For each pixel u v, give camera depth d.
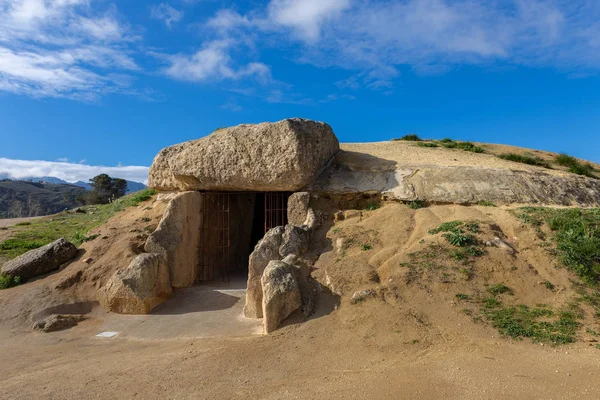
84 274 10.80
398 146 18.44
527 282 7.83
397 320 7.02
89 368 6.68
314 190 11.64
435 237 9.15
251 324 8.50
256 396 5.25
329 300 7.97
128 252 11.28
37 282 10.86
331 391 5.21
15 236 15.93
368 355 6.21
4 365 7.07
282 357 6.43
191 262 11.80
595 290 7.61
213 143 12.03
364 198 11.54
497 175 11.94
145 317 9.55
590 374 5.23
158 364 6.58
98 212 20.97
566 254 8.36
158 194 14.35
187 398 5.34
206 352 6.92
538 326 6.66
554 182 12.02
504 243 8.80
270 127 11.30
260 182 11.43
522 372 5.37
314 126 11.93
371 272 8.42
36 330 9.01
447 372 5.47
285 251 9.38
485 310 7.15
